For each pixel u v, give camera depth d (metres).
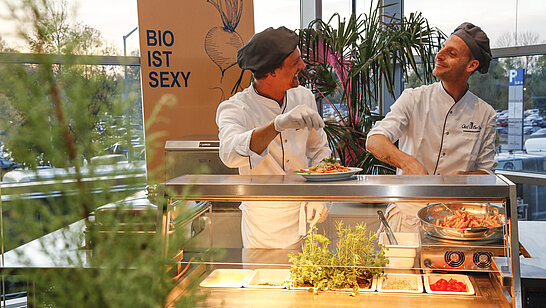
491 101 4.61
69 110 0.73
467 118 2.66
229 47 4.21
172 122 4.00
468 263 1.58
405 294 1.67
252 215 1.76
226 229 1.77
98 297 0.78
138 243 0.80
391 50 3.81
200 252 1.70
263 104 2.30
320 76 3.83
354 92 3.89
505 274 1.53
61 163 0.74
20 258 0.76
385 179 1.72
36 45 0.71
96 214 0.77
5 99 0.71
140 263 0.78
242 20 4.26
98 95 0.75
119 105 0.76
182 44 4.04
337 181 1.70
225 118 2.20
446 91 2.64
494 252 1.55
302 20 4.95
